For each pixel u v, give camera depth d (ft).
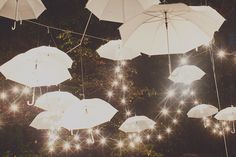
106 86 31.86
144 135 34.88
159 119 37.81
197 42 11.81
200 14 10.95
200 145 42.39
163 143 38.75
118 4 12.90
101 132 31.94
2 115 27.89
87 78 32.17
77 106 13.41
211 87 41.06
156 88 39.37
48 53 12.44
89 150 32.14
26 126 30.12
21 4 12.16
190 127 41.73
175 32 11.70
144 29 11.72
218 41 40.34
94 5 13.09
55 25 34.32
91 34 35.60
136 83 37.86
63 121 13.19
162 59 38.96
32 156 29.17
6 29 32.65
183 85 38.47
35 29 33.50
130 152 32.91
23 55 12.04
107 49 18.22
